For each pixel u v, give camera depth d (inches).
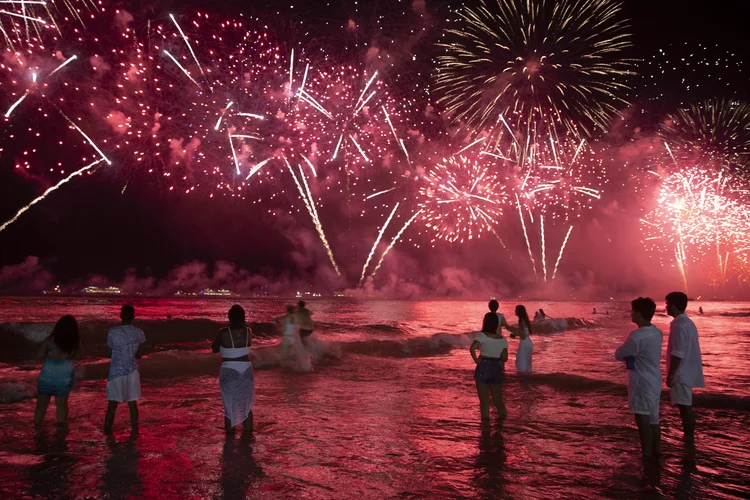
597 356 614.9
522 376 452.1
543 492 193.2
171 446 240.5
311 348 573.0
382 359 567.5
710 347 732.0
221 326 786.8
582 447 249.8
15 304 2047.2
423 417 306.5
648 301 242.1
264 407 326.0
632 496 190.7
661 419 310.2
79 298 3243.1
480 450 243.3
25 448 232.8
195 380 418.0
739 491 197.3
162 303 2628.0
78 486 190.2
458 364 536.4
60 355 275.7
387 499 185.0
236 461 221.3
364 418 301.7
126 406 324.2
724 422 302.5
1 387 337.1
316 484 197.6
